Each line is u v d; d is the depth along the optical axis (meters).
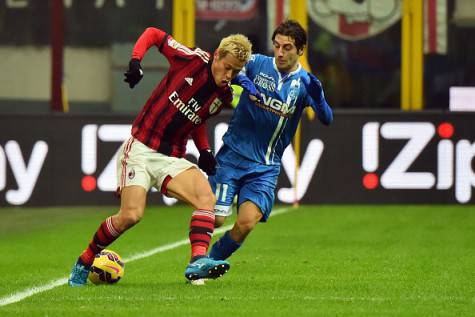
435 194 58.19
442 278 32.72
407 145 58.19
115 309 26.20
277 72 31.56
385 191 58.28
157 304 27.06
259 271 34.53
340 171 58.25
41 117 57.56
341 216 53.31
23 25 58.94
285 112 31.61
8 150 57.59
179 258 38.28
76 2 58.88
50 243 43.69
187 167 29.72
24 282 32.06
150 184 29.77
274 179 31.84
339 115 58.25
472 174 58.12
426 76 59.03
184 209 56.66
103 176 57.72
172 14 58.91
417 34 58.97
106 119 57.56
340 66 59.28
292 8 59.00
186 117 29.45
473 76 59.00
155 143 29.55
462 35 58.84
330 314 25.70
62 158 57.66
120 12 58.88
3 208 57.56
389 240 44.00
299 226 49.22
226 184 31.59
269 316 25.30
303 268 35.28
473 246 42.00
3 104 58.94
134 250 41.06
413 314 25.84
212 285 30.84
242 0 58.91
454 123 58.03
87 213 55.34
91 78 58.91
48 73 58.94
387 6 59.03
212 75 29.25
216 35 58.88
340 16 59.12
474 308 26.86
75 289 29.78
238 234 31.48
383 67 59.12
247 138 31.67
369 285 31.08
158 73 58.47
